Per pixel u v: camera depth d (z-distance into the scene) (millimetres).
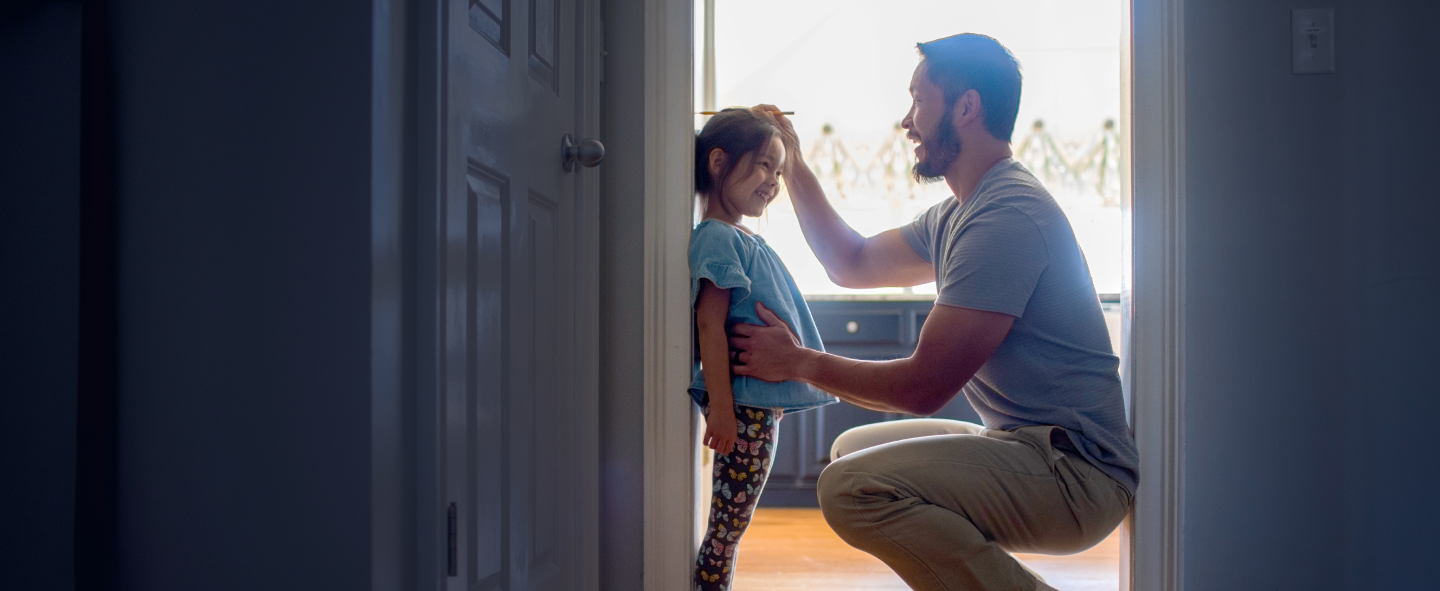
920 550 1224
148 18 829
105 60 833
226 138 810
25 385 906
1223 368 1382
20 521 901
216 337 808
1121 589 1449
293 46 799
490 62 1004
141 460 816
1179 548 1362
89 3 833
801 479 2746
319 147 791
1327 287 1379
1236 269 1389
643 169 1477
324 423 783
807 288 3559
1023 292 1226
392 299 816
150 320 819
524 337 1118
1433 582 1356
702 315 1431
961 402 2697
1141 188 1392
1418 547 1358
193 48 820
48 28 904
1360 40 1387
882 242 1669
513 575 1062
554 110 1256
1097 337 1311
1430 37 1377
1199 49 1399
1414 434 1365
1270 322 1380
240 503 798
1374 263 1377
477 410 952
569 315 1312
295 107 796
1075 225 3666
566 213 1308
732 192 1537
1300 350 1380
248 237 802
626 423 1471
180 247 814
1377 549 1364
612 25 1494
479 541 955
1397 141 1380
